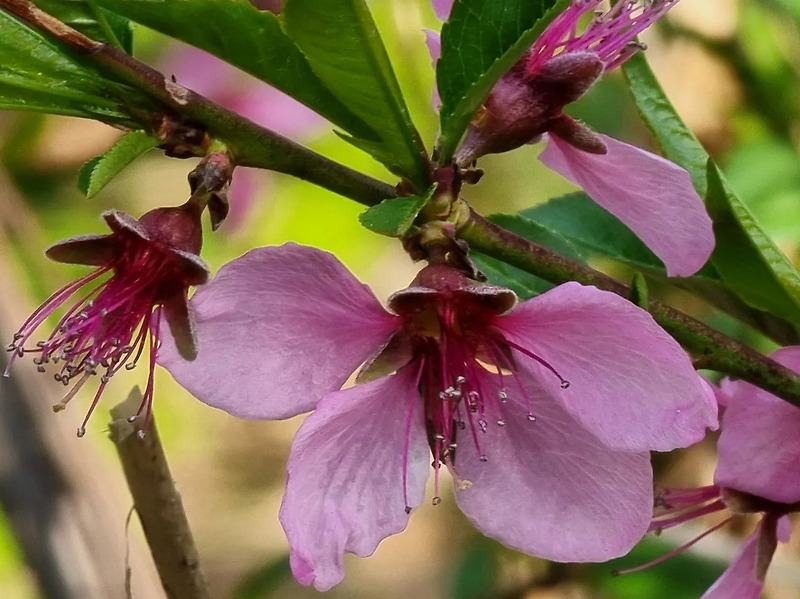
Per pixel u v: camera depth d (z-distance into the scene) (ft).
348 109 0.27
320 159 0.27
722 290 0.33
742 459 0.30
